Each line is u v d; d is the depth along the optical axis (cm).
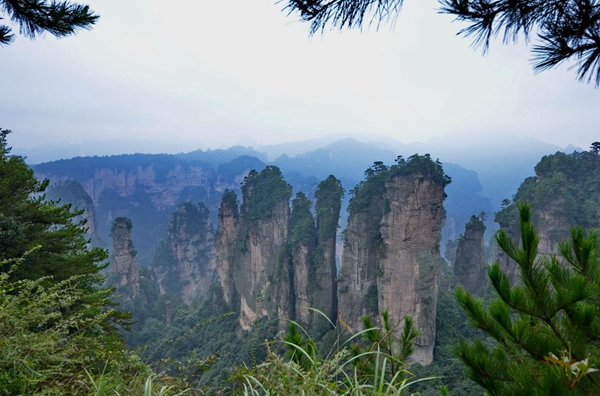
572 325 279
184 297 12769
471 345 301
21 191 1334
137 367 286
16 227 1095
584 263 315
